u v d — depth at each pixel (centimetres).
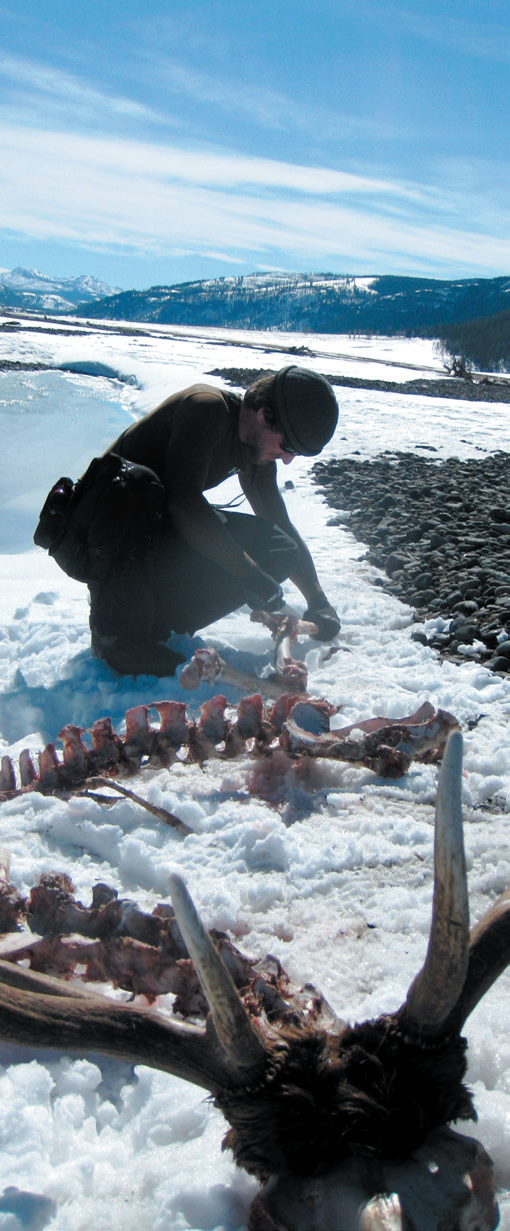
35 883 276
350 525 789
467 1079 202
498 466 1205
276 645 418
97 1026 158
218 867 284
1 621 488
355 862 288
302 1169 138
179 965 205
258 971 194
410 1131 137
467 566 634
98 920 223
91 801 313
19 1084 197
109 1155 183
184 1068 153
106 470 403
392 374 3475
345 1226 128
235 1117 146
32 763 335
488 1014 217
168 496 412
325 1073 142
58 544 410
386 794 331
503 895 179
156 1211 170
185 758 354
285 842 289
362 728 336
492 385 3712
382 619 527
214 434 407
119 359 2797
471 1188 132
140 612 412
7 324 4684
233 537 449
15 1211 168
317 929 257
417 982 143
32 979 178
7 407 1628
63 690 407
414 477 1059
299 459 1188
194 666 362
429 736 329
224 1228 166
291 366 402
